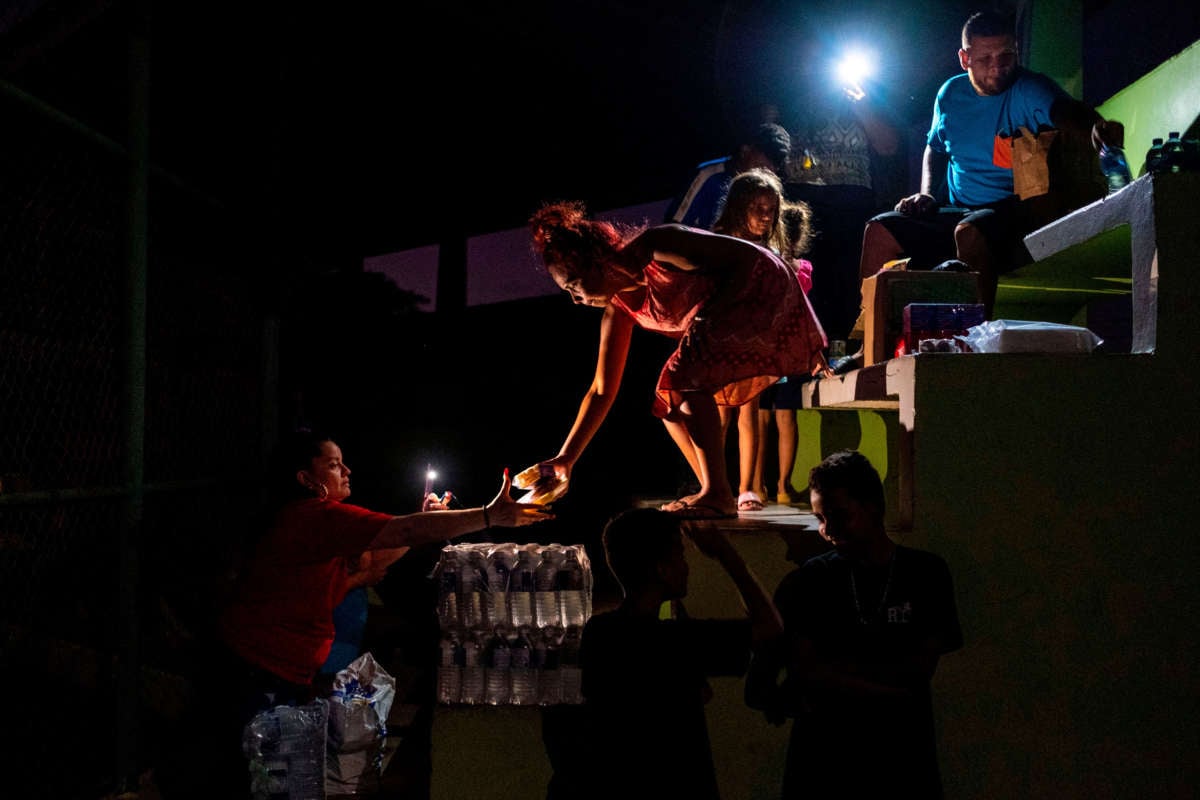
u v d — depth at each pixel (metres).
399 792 3.66
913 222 4.75
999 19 4.49
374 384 9.38
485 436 9.05
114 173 4.02
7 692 3.83
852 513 2.59
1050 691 3.03
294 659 2.98
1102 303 5.71
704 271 3.38
